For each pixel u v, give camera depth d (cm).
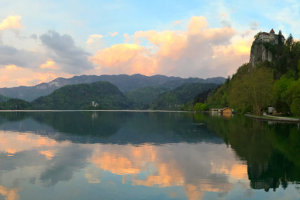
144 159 2558
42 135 4528
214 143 3594
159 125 6881
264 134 4566
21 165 2298
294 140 3834
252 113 13012
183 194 1611
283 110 10031
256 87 10162
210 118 10556
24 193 1623
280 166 2283
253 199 1541
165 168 2212
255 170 2150
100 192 1641
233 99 11562
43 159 2548
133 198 1543
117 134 4716
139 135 4569
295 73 14425
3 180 1866
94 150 3044
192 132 5044
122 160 2509
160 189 1695
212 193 1630
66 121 8669
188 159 2564
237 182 1845
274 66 19362
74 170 2139
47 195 1588
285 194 1620
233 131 5116
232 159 2566
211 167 2247
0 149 3088
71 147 3250
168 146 3353
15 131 5203
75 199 1527
